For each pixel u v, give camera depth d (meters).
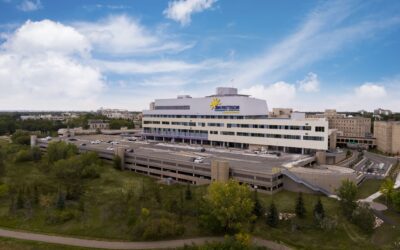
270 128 133.88
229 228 55.44
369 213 60.34
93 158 119.25
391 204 71.94
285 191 85.75
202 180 96.19
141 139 183.62
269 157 115.62
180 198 74.44
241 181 88.62
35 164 123.19
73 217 63.16
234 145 148.25
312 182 83.38
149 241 52.50
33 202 72.19
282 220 61.81
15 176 102.69
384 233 56.22
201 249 45.06
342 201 66.62
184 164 101.12
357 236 54.81
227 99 149.88
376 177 104.31
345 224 59.78
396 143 160.50
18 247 50.66
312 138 122.50
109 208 67.25
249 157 115.38
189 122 163.62
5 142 188.12
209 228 55.06
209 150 135.88
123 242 52.34
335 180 81.44
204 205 57.97
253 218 56.66
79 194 79.88
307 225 58.97
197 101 161.50
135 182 90.69
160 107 178.75
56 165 99.69
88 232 56.22
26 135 180.88
